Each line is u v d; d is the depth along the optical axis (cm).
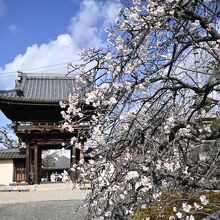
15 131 2478
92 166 497
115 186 441
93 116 523
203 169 515
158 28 446
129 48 450
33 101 2366
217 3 489
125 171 442
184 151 535
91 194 479
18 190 2217
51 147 2708
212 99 538
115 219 444
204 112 567
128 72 445
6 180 2955
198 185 480
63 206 1692
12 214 1608
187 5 466
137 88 458
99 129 479
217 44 470
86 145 548
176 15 455
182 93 547
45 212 1603
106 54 464
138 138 455
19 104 2388
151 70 471
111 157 462
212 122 580
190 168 520
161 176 465
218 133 499
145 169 434
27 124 2538
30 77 2719
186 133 504
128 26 458
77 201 1800
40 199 1923
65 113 607
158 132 492
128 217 455
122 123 470
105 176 461
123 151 461
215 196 613
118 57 447
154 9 446
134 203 452
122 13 475
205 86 479
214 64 532
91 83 481
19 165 2992
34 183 2448
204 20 463
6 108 2442
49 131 2494
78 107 589
